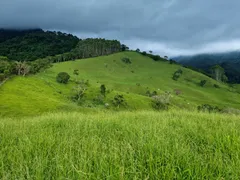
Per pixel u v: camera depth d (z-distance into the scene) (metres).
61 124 8.03
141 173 3.52
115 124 7.41
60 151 4.61
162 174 3.52
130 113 10.95
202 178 3.37
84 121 8.22
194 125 6.88
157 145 4.38
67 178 3.35
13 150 4.89
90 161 3.86
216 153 4.18
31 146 4.88
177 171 3.70
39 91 126.44
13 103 95.94
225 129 5.99
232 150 4.38
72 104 113.50
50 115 11.07
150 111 12.06
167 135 5.46
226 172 3.47
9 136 6.25
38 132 6.54
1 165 4.02
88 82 174.62
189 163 3.69
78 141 5.16
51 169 3.75
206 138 5.37
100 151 4.38
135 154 4.30
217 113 10.62
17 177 3.56
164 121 7.53
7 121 10.11
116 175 3.39
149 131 5.88
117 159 3.93
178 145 4.54
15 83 126.94
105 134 6.12
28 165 3.97
